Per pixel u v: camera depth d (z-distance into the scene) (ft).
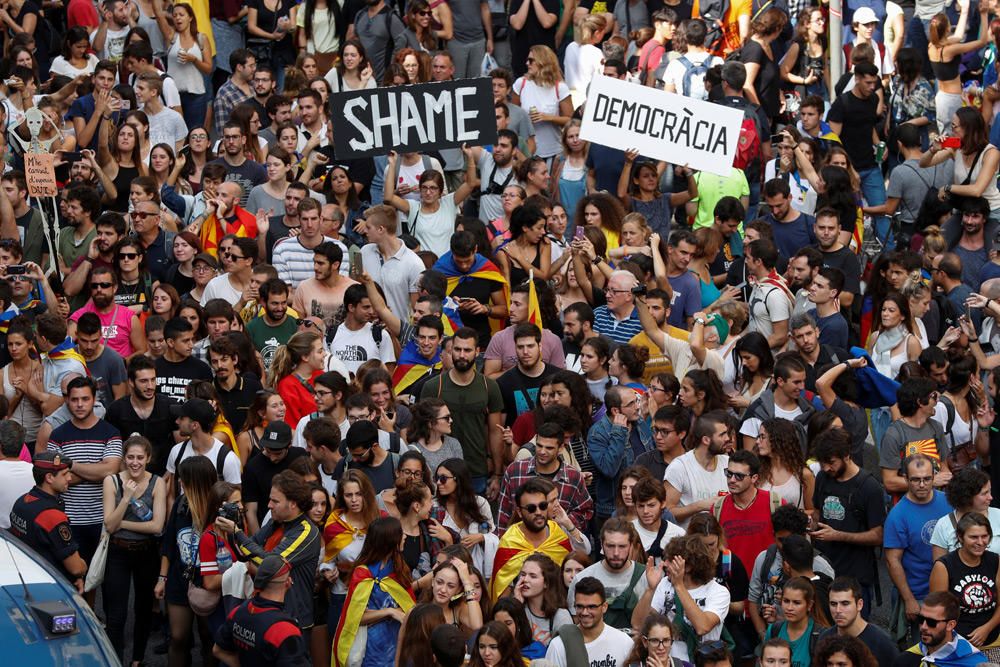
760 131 128.57
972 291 105.70
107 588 81.92
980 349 95.86
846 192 109.40
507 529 79.10
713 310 96.27
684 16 148.56
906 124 117.80
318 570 77.71
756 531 77.56
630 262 100.32
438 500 80.48
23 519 77.71
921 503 78.84
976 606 74.59
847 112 125.29
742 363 91.91
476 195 122.62
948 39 134.41
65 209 109.09
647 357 91.45
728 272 106.32
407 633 69.72
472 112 110.32
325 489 81.15
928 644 69.21
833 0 144.05
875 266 99.81
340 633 74.84
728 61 131.23
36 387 91.04
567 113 132.16
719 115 110.42
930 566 78.38
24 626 52.49
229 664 71.26
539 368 92.12
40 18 154.92
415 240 109.91
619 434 84.84
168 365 92.48
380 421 86.33
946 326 101.04
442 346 95.96
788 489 80.28
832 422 83.82
